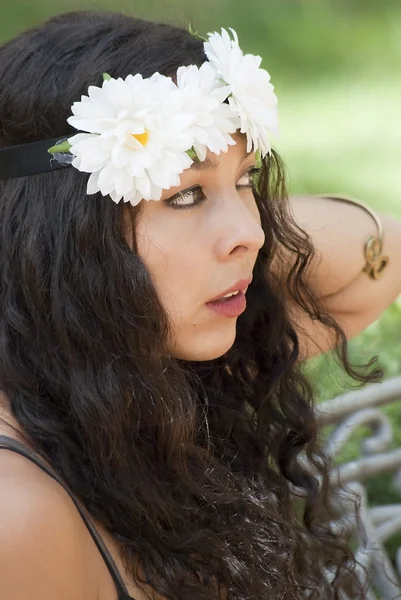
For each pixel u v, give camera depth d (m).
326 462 2.78
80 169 1.97
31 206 2.09
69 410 2.16
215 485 2.32
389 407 3.79
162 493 2.21
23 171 2.08
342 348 2.90
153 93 1.99
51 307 2.11
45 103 2.06
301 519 2.91
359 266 2.93
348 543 2.86
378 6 12.12
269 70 10.50
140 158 1.96
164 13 3.05
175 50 2.13
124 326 2.10
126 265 2.07
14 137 2.09
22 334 2.13
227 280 2.13
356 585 2.80
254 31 11.41
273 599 2.36
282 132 8.86
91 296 2.08
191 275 2.11
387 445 3.17
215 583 2.31
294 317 2.87
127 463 2.16
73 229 2.06
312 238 2.86
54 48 2.11
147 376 2.15
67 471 2.10
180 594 2.17
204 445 2.49
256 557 2.35
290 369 2.73
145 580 2.17
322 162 8.00
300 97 9.79
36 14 9.37
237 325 2.67
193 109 2.02
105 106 1.98
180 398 2.22
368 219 2.97
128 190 1.98
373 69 10.47
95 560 2.05
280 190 2.66
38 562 1.84
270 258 2.66
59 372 2.13
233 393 2.68
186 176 2.06
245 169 2.22
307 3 12.12
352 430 3.12
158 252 2.08
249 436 2.68
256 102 2.17
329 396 3.59
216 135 2.04
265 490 2.57
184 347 2.19
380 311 3.06
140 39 2.12
